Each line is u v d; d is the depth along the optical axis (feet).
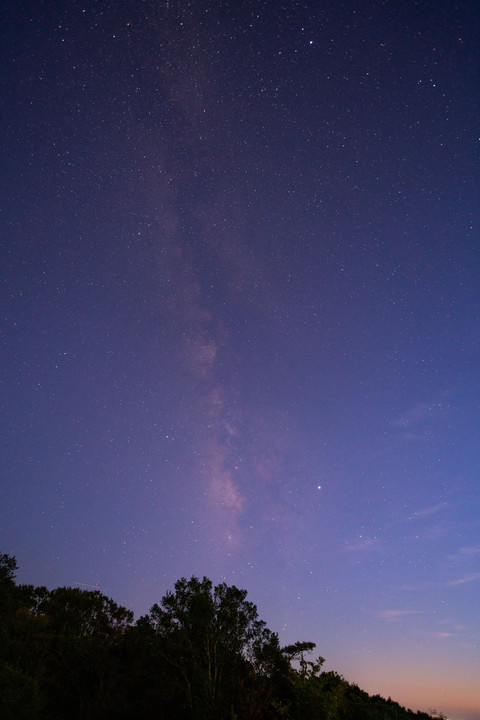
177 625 52.75
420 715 84.48
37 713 34.94
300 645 53.88
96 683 46.88
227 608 53.31
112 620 62.39
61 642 48.98
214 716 43.83
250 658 52.47
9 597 51.83
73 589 64.44
